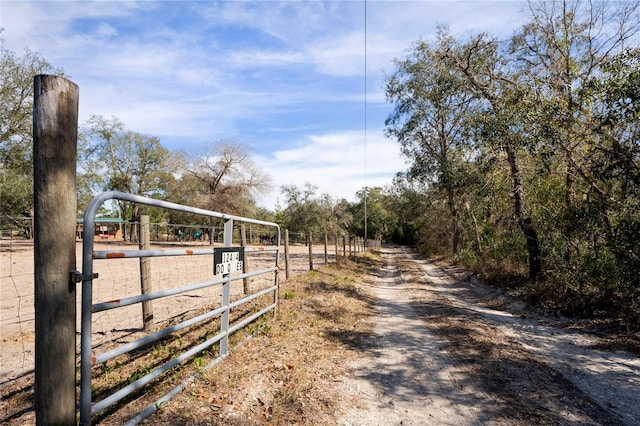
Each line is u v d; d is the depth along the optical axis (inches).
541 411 149.1
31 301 298.7
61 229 88.5
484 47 479.2
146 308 208.5
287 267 439.2
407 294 476.1
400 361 205.6
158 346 180.2
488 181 489.1
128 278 429.4
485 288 529.3
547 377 189.0
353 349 221.6
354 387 166.2
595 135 325.7
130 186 1635.1
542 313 355.6
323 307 319.3
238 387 147.9
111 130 1545.3
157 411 122.8
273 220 2554.1
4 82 937.5
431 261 1186.6
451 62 513.3
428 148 924.6
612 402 164.1
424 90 811.4
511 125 379.2
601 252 333.1
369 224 3169.3
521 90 364.2
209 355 176.2
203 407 129.6
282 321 255.4
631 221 292.7
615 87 286.5
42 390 87.2
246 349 192.5
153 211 1739.7
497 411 148.3
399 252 2034.9
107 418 116.3
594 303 329.7
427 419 140.3
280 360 184.9
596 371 204.5
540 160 383.2
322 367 184.1
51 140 87.0
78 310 265.9
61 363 89.0
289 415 133.1
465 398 160.1
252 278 448.8
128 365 161.3
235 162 1439.5
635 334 265.1
